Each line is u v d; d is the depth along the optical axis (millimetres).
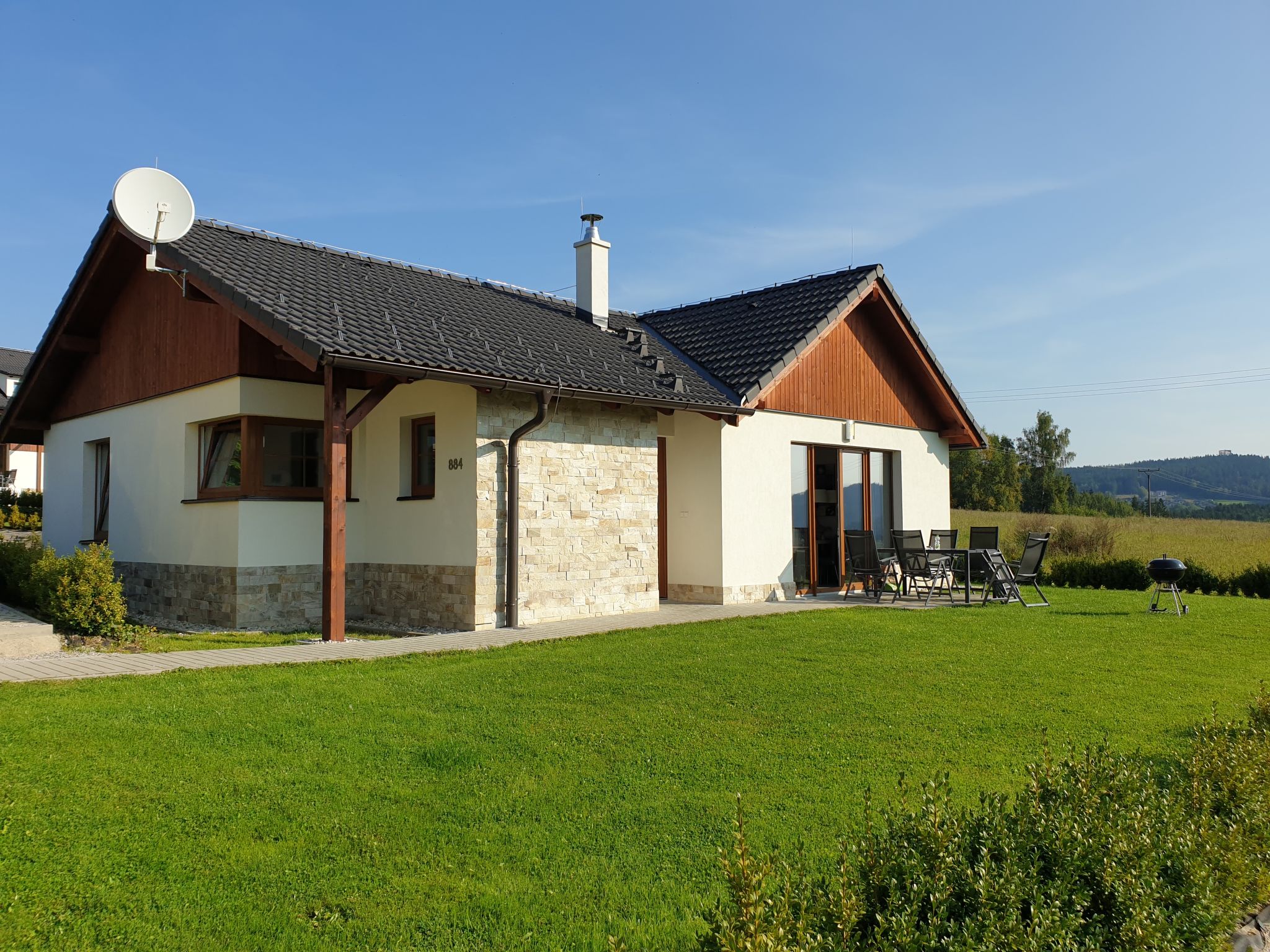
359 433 12172
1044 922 2762
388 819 4328
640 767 5156
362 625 11375
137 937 3227
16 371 41062
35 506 27922
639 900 3566
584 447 11758
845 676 7629
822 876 3170
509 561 10781
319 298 10750
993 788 4832
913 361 17125
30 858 3764
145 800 4438
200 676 7195
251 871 3746
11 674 7141
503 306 14047
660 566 14250
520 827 4262
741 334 15266
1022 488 72750
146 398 13039
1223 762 4203
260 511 11102
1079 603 13867
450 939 3250
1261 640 9805
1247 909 3664
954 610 12367
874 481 16703
